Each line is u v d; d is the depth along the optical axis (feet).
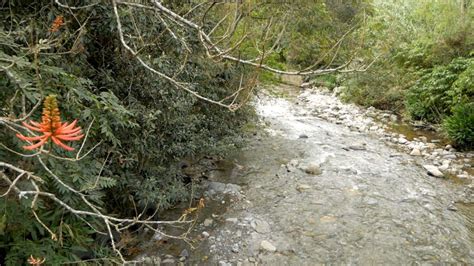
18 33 8.36
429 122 26.68
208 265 11.70
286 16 14.94
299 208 15.03
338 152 21.06
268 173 18.04
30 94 6.57
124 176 11.37
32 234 8.25
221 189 16.08
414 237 13.39
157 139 12.42
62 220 8.50
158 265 11.57
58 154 8.16
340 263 11.98
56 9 9.78
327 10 28.50
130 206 12.60
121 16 10.19
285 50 24.88
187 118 13.15
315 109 30.48
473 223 14.46
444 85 25.30
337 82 35.55
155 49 11.68
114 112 9.17
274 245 12.75
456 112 22.79
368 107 30.89
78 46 8.74
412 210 15.17
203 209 14.64
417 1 33.30
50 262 8.10
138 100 11.87
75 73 9.95
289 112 29.22
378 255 12.37
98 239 11.10
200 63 13.16
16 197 8.23
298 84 38.75
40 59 8.41
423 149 22.12
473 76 22.54
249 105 18.30
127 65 11.32
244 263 11.82
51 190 8.72
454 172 19.04
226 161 19.10
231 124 17.17
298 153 20.52
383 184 17.34
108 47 11.35
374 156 20.83
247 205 15.10
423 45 28.84
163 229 13.23
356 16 29.01
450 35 27.25
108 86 11.13
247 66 15.84
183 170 16.79
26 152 7.71
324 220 14.26
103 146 10.24
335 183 17.22
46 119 3.62
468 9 28.19
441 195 16.61
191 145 13.66
